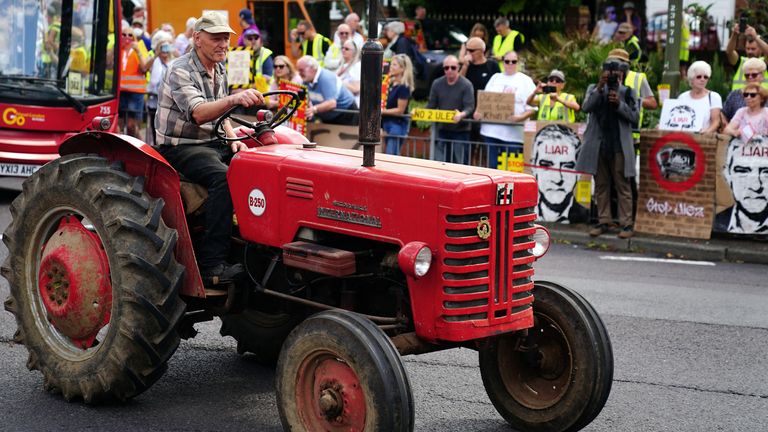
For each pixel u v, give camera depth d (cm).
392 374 455
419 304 489
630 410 593
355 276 524
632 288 913
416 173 496
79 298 566
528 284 511
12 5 1196
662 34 2012
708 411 594
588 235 1141
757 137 1089
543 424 541
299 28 1634
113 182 559
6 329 703
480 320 489
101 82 1258
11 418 545
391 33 1827
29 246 596
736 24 1253
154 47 1555
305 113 1258
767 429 565
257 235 555
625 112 1097
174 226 560
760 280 974
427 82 1864
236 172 561
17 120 1185
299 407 488
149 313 533
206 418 555
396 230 493
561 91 1244
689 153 1121
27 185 598
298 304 570
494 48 1598
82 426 536
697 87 1128
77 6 1232
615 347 722
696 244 1096
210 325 746
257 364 656
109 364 544
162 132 592
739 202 1106
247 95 555
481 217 484
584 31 1625
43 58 1209
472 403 595
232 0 1911
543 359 546
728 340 746
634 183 1153
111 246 544
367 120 508
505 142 1227
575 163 1181
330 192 518
